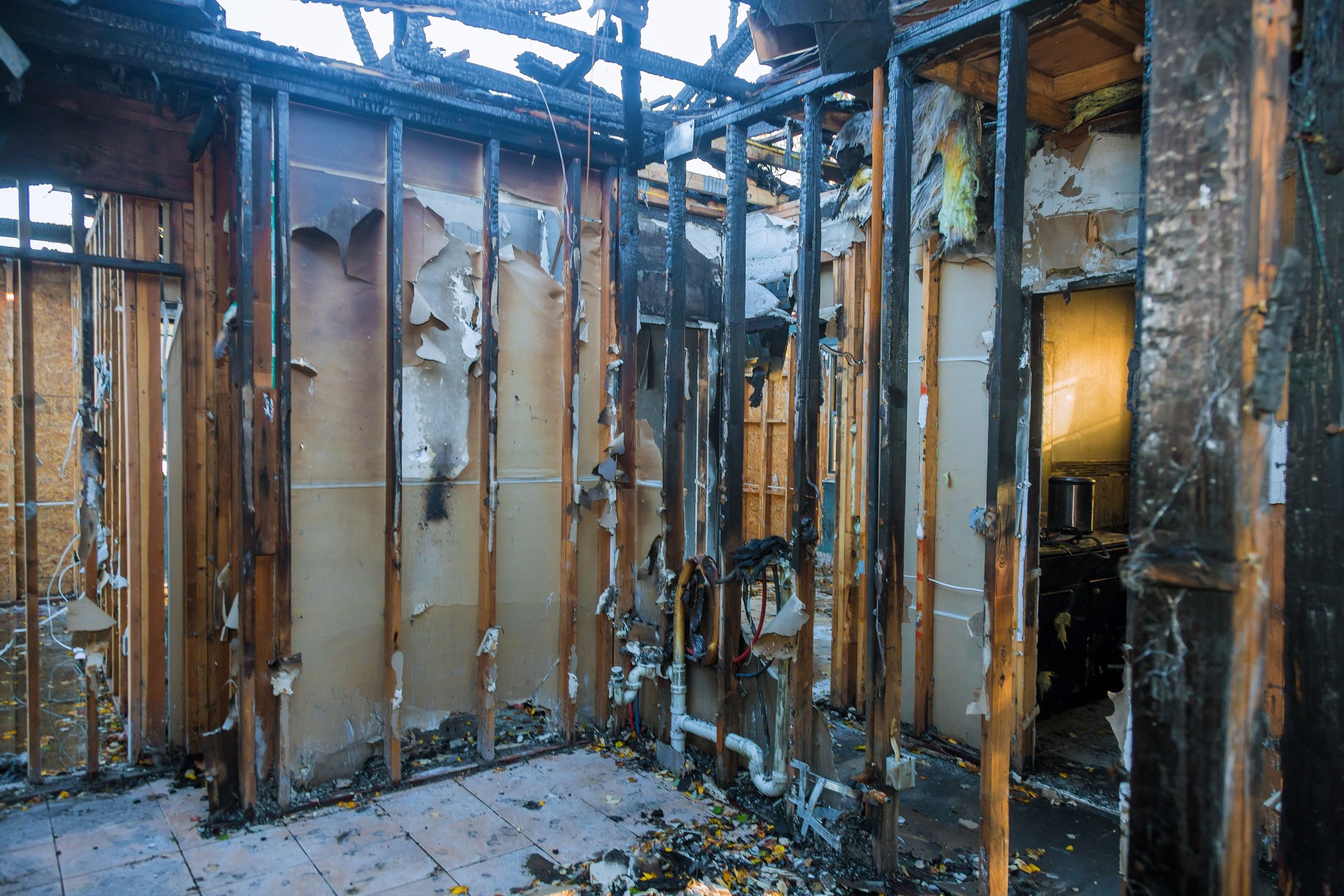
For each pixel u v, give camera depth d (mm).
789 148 4586
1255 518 1240
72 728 3906
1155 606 1333
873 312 2721
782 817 3102
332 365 3330
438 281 3607
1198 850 1287
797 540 3043
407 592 3557
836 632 4473
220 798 3014
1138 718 1358
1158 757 1332
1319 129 1690
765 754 3236
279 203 3055
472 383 3730
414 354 3549
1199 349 1269
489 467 3568
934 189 3758
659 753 3633
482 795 3299
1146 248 1343
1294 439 1744
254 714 3059
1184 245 1287
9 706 4199
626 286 3977
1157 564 1314
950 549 3945
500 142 3621
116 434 4027
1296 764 1734
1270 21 1198
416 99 3328
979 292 3809
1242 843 1271
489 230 3553
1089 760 3725
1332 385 1679
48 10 2592
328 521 3326
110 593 4141
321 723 3314
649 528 4195
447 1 2924
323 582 3314
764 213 5070
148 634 3467
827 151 4125
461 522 3707
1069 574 4230
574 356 3830
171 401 3477
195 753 3510
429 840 2930
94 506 3303
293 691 3227
